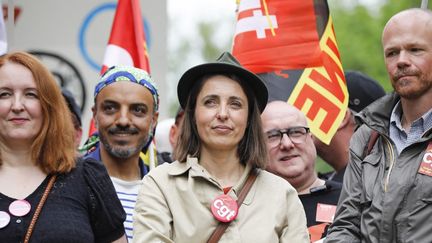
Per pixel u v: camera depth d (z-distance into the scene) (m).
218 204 8.76
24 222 8.60
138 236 8.72
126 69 10.59
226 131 9.01
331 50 11.83
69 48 16.00
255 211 8.84
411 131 9.08
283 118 10.79
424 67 8.99
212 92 9.06
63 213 8.70
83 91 15.98
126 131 10.44
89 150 11.19
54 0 16.00
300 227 8.91
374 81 12.78
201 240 8.67
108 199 8.98
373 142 9.28
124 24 12.30
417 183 8.77
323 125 11.62
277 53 11.76
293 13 11.84
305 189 10.91
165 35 16.05
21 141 8.94
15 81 8.91
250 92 9.22
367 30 30.80
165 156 12.38
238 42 11.87
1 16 11.59
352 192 9.20
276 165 10.78
